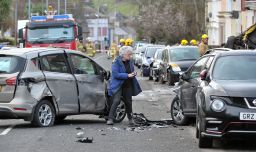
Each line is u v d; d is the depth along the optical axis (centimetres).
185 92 2195
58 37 4606
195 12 10431
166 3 11662
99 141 1881
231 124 1641
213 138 1686
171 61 4409
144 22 12044
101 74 2466
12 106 2141
